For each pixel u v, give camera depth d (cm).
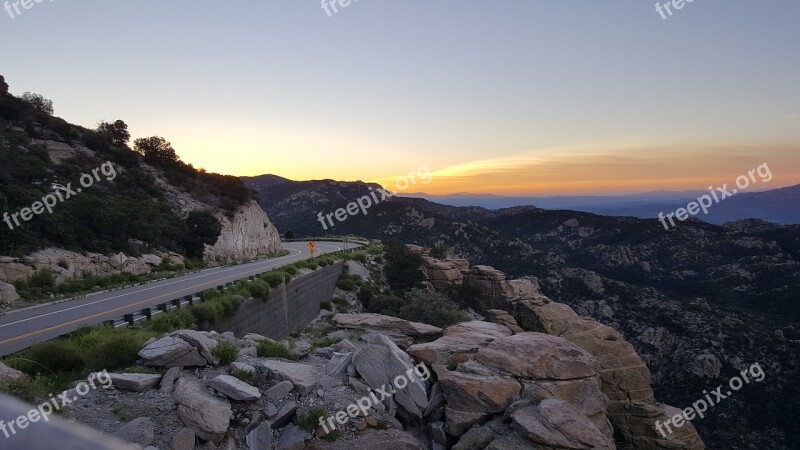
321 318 3828
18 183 3334
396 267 6094
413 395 1288
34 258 2633
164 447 886
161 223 4403
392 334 2047
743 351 5347
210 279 3284
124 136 5988
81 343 1277
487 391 1282
